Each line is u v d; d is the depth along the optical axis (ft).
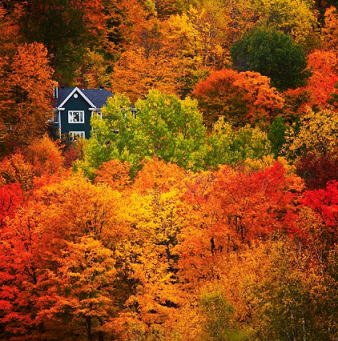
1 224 198.29
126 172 255.50
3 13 398.21
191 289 185.57
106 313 169.78
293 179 211.61
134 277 172.96
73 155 331.77
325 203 179.63
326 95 393.91
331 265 124.88
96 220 181.88
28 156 289.53
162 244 194.08
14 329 180.96
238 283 147.13
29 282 176.86
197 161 283.38
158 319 173.68
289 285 117.70
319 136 258.98
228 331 130.41
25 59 330.95
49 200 207.92
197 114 305.94
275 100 377.09
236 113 390.01
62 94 414.00
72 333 193.57
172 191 200.64
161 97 303.27
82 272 171.73
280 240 144.97
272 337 118.32
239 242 184.65
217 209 188.65
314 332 114.52
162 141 292.61
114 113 286.87
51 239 180.75
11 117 328.08
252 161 270.87
